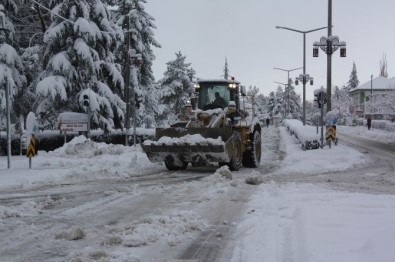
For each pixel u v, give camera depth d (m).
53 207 8.46
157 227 6.57
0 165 16.05
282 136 34.59
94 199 9.32
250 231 6.49
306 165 15.69
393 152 22.33
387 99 66.00
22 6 26.97
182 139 13.60
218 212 7.86
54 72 24.09
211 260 5.23
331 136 21.69
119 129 27.91
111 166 15.38
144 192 10.13
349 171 14.52
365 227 6.05
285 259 5.14
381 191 10.20
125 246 5.77
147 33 34.94
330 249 5.02
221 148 13.24
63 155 19.52
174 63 47.59
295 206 8.11
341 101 104.94
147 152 14.17
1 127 24.86
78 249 5.69
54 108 24.62
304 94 39.78
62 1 24.59
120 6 34.19
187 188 10.66
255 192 9.90
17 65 23.73
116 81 26.16
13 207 8.30
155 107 37.25
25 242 6.04
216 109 15.30
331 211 7.32
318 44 22.58
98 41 25.83
